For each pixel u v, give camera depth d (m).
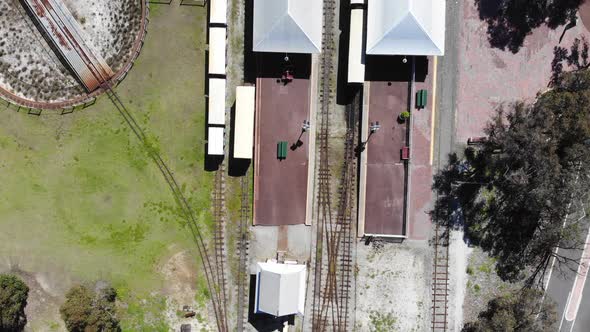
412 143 27.92
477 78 27.83
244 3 27.89
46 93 28.38
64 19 27.98
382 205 28.05
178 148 28.41
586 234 28.17
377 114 27.78
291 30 25.52
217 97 27.34
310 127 27.73
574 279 28.41
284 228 28.38
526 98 27.84
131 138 28.42
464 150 28.06
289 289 26.70
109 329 27.64
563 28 27.70
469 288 28.42
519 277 28.45
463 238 28.36
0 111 28.42
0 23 28.36
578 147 24.23
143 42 28.14
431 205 28.20
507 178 26.33
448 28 27.75
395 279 28.45
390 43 25.92
